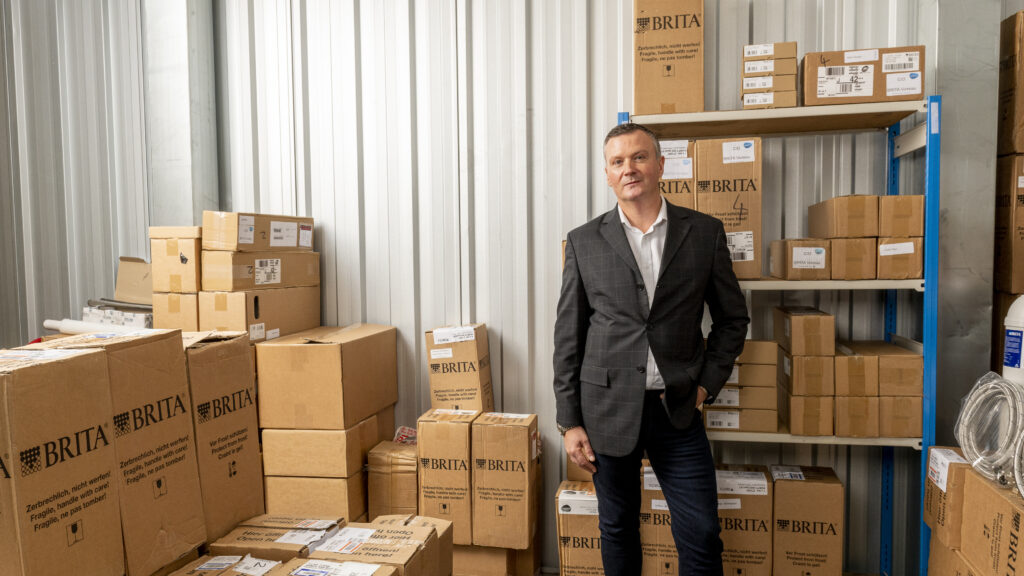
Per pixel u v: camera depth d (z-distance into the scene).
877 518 2.24
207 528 1.18
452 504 2.19
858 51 1.84
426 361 2.62
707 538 1.65
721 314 1.75
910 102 1.81
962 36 1.94
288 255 2.46
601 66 2.38
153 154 2.68
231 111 2.75
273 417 2.25
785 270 1.94
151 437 1.04
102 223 2.99
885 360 1.87
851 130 2.16
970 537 1.51
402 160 2.58
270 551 1.17
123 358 0.99
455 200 2.54
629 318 1.67
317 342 2.23
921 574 1.84
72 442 0.88
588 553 2.08
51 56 2.98
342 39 2.62
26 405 0.81
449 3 2.49
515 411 2.51
